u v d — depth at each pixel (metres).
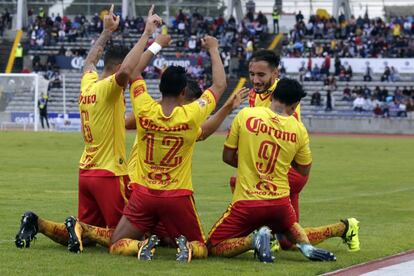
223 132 112.81
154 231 24.67
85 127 24.22
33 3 153.50
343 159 68.81
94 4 151.88
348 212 35.28
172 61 128.38
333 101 122.19
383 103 119.19
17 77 116.62
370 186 47.66
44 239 26.19
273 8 148.62
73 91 127.31
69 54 131.62
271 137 23.03
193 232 23.30
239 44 133.88
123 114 24.38
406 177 53.62
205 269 21.55
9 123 114.94
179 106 22.73
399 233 29.19
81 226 23.86
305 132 23.58
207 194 41.78
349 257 24.08
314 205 37.78
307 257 23.16
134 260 22.52
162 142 22.58
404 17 148.88
